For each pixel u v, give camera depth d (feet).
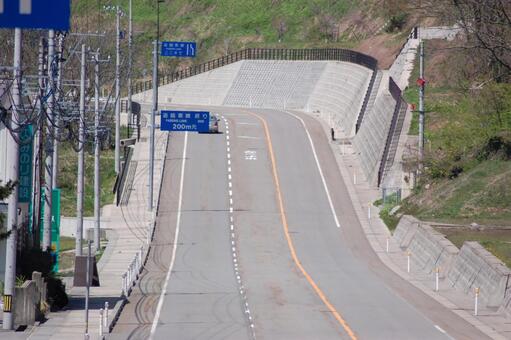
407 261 256.73
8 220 169.17
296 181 355.77
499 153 305.73
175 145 406.41
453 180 304.09
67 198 350.02
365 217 313.12
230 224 304.30
